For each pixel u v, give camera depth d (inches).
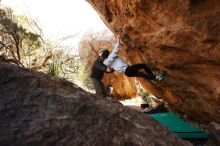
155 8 150.7
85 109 67.0
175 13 136.5
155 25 161.5
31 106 60.9
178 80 185.2
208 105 172.7
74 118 62.2
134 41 193.6
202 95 170.6
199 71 154.8
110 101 78.7
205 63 142.9
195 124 212.2
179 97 211.8
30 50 332.2
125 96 430.6
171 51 161.2
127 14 184.2
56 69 321.4
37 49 341.4
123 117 70.6
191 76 165.6
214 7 118.1
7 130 51.9
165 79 201.9
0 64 72.4
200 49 135.3
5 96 61.4
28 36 321.7
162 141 67.3
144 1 153.3
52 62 336.5
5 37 312.2
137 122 71.4
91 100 73.6
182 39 142.9
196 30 128.4
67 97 69.4
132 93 426.0
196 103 189.8
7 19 309.3
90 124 62.1
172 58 164.6
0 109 56.7
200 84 162.6
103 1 209.2
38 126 55.5
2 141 49.2
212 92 154.5
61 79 79.7
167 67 179.2
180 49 150.9
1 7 327.9
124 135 62.8
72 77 355.3
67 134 56.4
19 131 52.6
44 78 75.1
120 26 201.3
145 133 67.3
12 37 315.3
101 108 70.1
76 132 57.9
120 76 424.5
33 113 58.9
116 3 192.4
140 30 177.6
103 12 218.8
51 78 77.8
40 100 64.3
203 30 124.7
